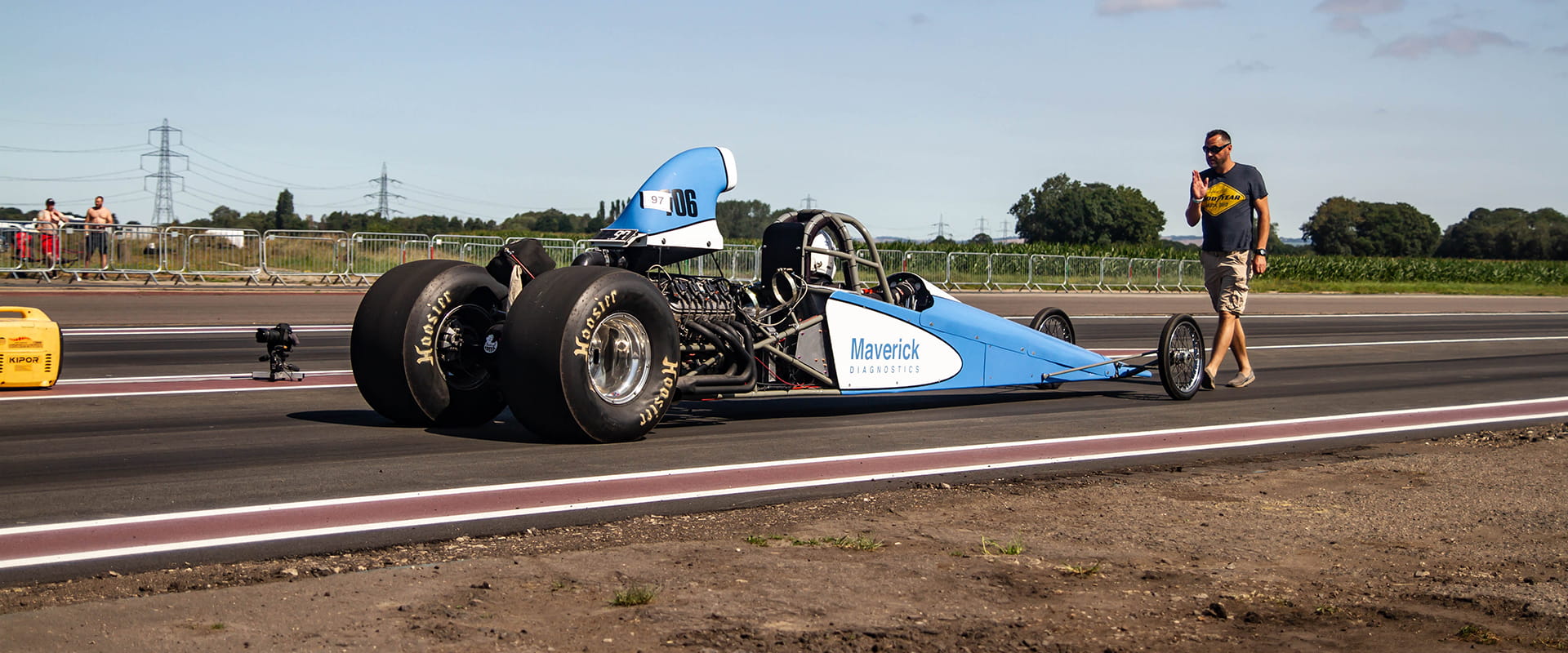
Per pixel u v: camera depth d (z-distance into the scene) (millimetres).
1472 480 5352
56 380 7895
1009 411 7609
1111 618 3248
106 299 16953
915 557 3832
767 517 4438
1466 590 3568
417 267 6469
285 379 8500
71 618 3039
